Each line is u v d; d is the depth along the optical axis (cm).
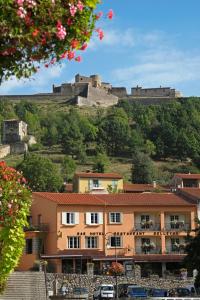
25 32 948
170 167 18100
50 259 7081
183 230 7581
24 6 930
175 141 19038
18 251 1500
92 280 6212
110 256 7231
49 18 961
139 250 7475
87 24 1034
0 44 959
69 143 18525
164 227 7588
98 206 7450
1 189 1477
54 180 11938
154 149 19050
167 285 6369
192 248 4772
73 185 10912
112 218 7488
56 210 7256
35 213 7625
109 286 5506
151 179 15025
